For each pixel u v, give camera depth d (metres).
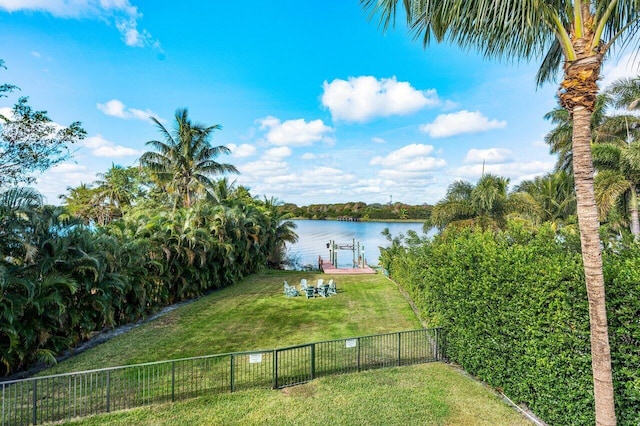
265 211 28.42
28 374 8.22
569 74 4.29
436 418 6.17
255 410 6.49
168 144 25.05
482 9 4.04
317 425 5.98
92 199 38.50
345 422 6.07
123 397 6.97
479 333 7.53
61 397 7.00
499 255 6.99
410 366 8.50
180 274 15.76
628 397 4.58
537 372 5.95
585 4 4.15
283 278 23.38
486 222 15.14
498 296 6.82
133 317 12.51
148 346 10.16
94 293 10.18
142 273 12.91
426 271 10.70
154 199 27.58
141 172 33.97
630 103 20.97
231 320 12.99
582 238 4.39
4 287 7.76
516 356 6.45
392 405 6.62
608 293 4.77
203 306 15.23
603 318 4.29
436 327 9.38
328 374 8.08
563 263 5.68
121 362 8.96
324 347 9.96
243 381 7.71
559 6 4.49
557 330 5.50
